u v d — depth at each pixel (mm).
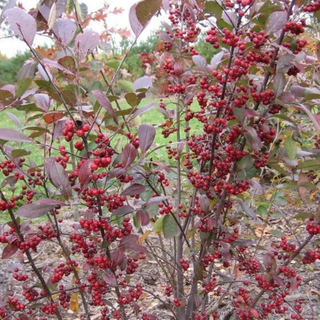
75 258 1366
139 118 827
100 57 851
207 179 650
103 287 636
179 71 691
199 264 696
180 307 766
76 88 598
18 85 538
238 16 585
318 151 680
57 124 637
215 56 647
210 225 631
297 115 861
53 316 1069
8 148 656
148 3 526
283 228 1421
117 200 582
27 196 623
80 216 1734
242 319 705
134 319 1036
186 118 684
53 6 518
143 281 1212
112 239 585
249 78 660
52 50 966
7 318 660
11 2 552
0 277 1229
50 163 545
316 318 999
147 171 675
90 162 497
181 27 793
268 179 1330
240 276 900
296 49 596
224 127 613
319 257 650
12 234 631
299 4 591
